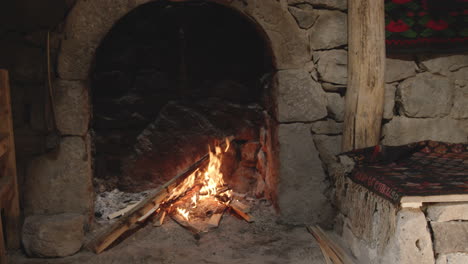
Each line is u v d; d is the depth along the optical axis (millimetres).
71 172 2896
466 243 2133
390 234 2180
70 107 2840
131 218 2910
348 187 2795
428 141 2805
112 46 3555
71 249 2697
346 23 3037
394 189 2156
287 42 2979
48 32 2770
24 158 2848
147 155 3705
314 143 3121
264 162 3584
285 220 3146
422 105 3121
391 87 3113
